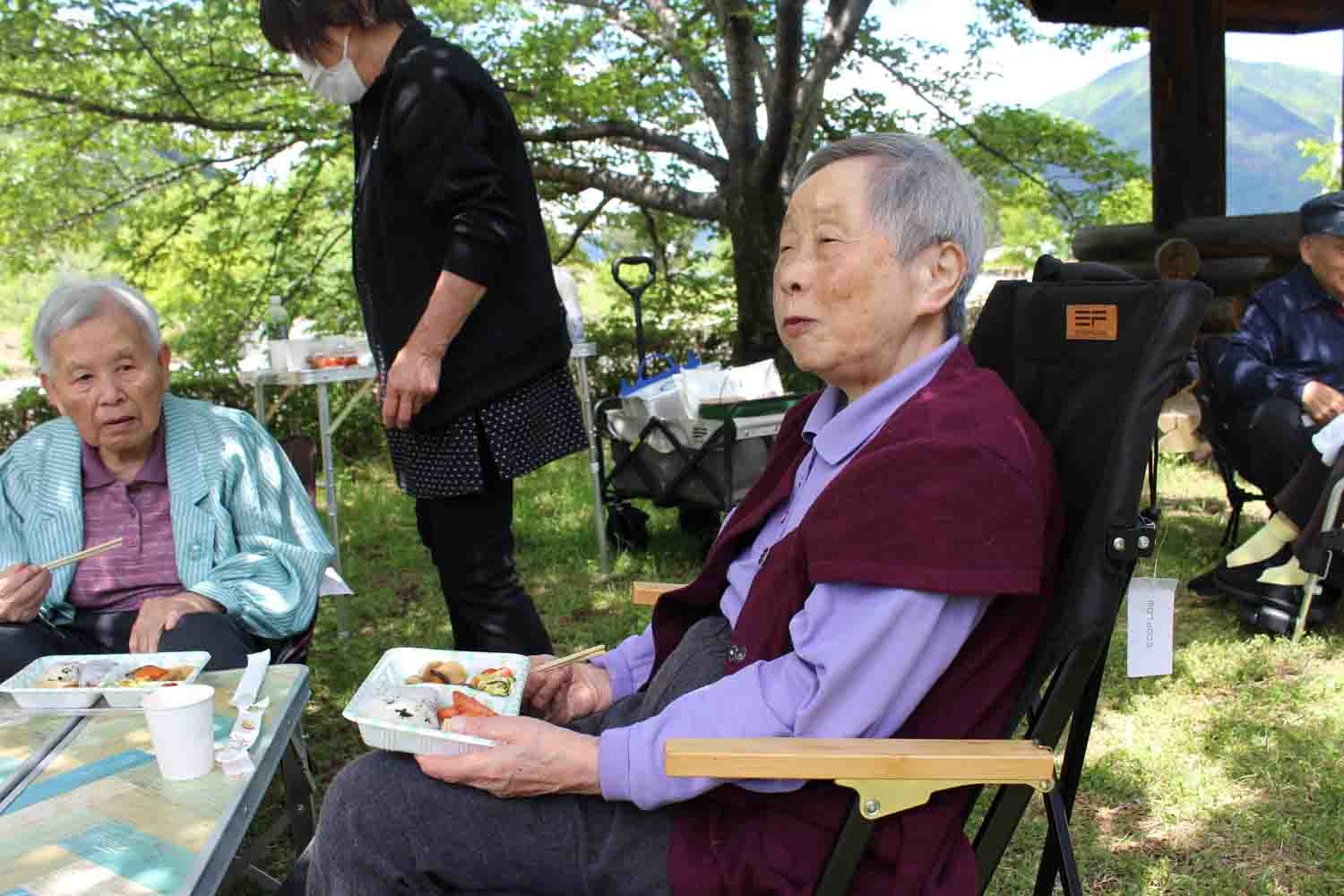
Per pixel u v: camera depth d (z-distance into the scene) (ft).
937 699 4.47
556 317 8.70
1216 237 21.49
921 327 4.92
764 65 30.96
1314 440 11.71
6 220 32.45
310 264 34.81
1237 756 9.12
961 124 36.83
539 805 4.56
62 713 5.60
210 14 28.45
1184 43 21.27
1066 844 4.50
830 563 4.29
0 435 28.35
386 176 8.17
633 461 16.37
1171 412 21.15
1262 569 12.26
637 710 5.54
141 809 4.52
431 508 8.85
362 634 13.67
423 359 8.09
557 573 15.87
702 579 5.70
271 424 29.30
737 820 4.51
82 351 7.04
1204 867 7.60
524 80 31.42
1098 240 23.22
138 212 33.37
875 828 4.35
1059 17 24.11
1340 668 11.13
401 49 7.99
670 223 38.70
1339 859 7.54
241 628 7.27
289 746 6.83
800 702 4.35
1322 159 58.80
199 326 32.40
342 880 4.48
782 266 4.98
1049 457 4.71
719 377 15.97
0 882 3.95
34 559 7.45
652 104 33.83
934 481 4.19
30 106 30.37
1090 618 4.37
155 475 7.55
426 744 4.48
